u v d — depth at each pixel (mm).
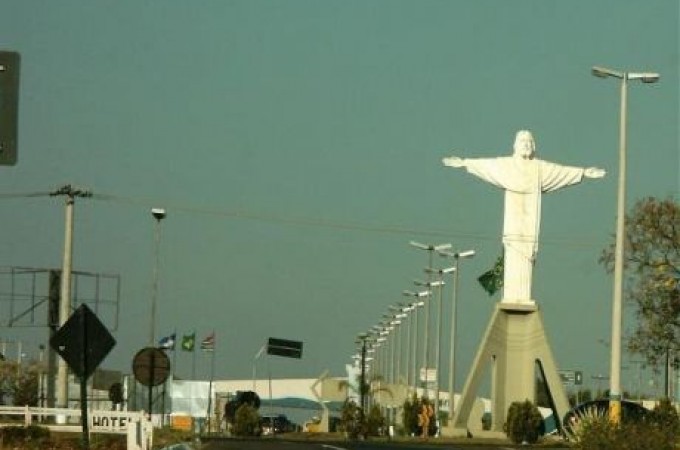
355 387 133250
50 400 71375
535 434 84625
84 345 27047
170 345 95875
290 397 178000
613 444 47562
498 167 92375
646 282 62312
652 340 63031
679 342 62750
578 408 63125
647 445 47062
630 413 54469
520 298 93250
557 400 92875
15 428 46500
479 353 93812
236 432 102812
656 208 61562
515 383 93688
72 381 85188
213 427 109875
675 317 62625
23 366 113250
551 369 93125
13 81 16875
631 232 61938
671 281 61719
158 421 73875
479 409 105312
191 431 66312
